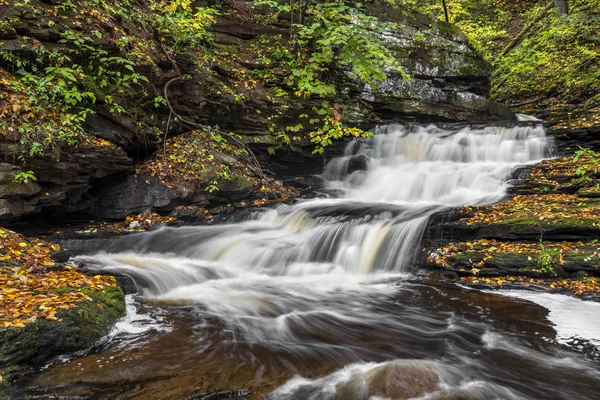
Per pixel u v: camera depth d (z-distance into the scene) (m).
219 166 10.05
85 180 8.23
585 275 6.33
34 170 7.21
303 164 12.12
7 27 7.28
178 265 7.49
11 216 6.92
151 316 5.44
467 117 14.94
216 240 8.41
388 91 13.86
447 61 14.91
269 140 11.25
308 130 11.80
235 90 10.96
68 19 8.12
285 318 5.52
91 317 4.63
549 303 5.91
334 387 3.84
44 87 7.30
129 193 9.23
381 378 3.96
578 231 6.82
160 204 9.15
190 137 10.23
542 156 11.52
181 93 10.19
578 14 18.95
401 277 7.32
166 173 9.36
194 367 4.12
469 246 7.37
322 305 6.03
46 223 8.55
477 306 5.89
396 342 4.85
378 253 7.84
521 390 3.87
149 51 9.47
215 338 4.83
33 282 5.13
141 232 8.57
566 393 3.84
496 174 10.35
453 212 8.23
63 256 6.87
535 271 6.57
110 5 9.07
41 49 7.56
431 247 7.63
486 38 22.94
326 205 10.03
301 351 4.57
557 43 18.81
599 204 7.76
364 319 5.52
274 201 10.38
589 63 17.25
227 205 10.11
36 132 7.04
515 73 19.17
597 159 9.72
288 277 7.45
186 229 8.91
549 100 17.42
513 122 13.46
